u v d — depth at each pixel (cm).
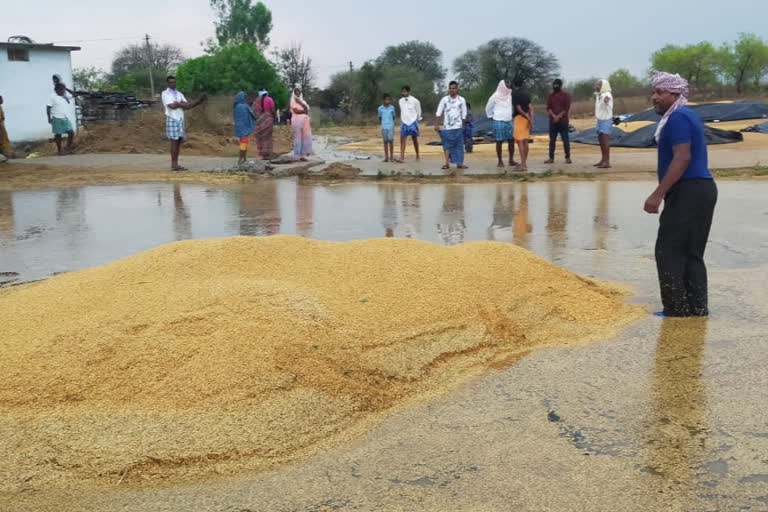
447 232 753
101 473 265
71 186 1211
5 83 2239
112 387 317
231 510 244
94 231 786
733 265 586
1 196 1085
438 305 418
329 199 1034
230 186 1212
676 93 451
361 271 446
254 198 1050
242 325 356
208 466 271
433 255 476
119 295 402
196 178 1322
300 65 5938
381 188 1171
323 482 260
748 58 6159
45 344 348
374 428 303
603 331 426
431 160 1692
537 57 5797
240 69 4166
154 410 302
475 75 6328
